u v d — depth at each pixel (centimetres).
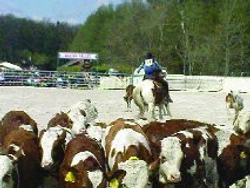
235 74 7338
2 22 13275
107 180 1050
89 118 1680
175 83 5344
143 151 1162
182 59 7762
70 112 1552
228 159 1277
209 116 2759
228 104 2681
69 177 1060
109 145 1223
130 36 8194
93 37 11019
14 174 1096
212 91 5131
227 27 7369
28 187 1202
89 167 1073
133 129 1239
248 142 1300
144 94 2395
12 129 1431
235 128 1572
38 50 13262
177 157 1153
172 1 8519
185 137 1221
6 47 13075
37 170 1230
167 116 2670
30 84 5512
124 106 3169
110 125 1323
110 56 8275
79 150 1168
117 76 5603
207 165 1260
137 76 4088
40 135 1300
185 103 3497
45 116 2556
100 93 4341
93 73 5662
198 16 8094
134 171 1059
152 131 1342
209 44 7412
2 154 1151
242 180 1309
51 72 5600
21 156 1177
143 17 8369
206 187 1261
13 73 5544
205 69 7394
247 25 7738
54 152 1228
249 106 3316
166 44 8044
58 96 3859
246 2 7844
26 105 3075
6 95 3794
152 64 2481
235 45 7362
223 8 7944
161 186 1152
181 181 1204
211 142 1262
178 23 8119
